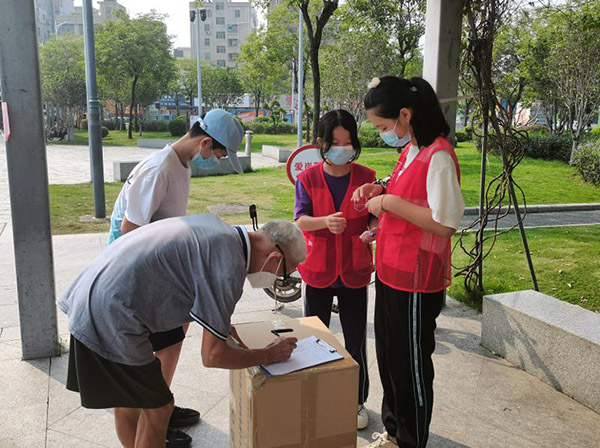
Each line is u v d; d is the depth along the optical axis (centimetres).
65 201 1037
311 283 274
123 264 187
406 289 226
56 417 286
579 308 353
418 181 218
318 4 2164
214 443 268
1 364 343
